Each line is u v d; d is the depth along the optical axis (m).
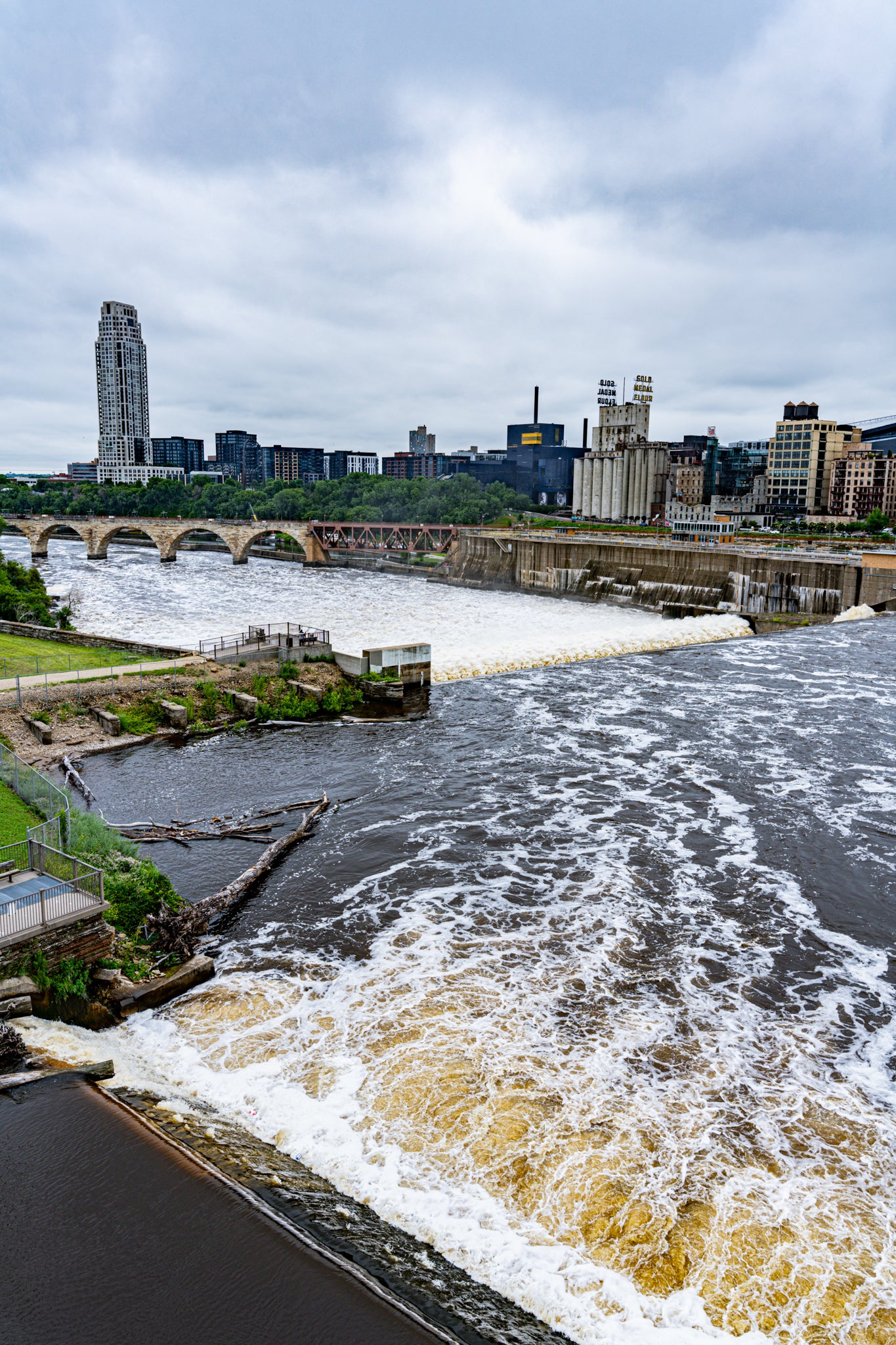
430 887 36.91
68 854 32.72
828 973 30.95
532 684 77.88
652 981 29.97
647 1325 16.70
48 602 118.00
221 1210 17.30
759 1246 18.83
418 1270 17.25
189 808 45.62
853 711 68.44
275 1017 27.12
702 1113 23.30
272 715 63.53
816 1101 24.05
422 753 56.03
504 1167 20.83
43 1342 13.80
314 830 42.91
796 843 42.19
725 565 136.38
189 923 31.97
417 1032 26.42
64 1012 26.00
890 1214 19.95
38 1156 18.36
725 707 69.44
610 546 155.38
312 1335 14.50
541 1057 25.42
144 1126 19.84
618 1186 20.38
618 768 53.25
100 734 57.09
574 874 38.31
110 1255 15.79
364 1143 21.45
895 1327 16.91
